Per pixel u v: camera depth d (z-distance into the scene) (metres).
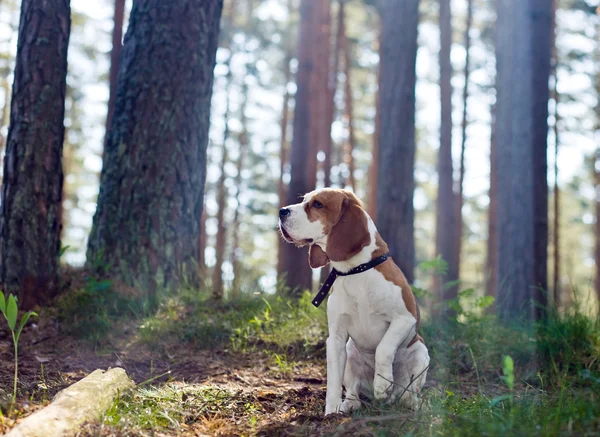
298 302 6.12
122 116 6.36
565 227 28.00
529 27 7.88
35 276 5.48
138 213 6.18
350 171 18.89
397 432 2.92
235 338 5.21
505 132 8.08
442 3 15.15
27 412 3.00
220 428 3.20
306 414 3.48
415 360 3.82
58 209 5.71
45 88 5.55
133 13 6.54
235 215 21.95
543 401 3.21
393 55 8.64
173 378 4.15
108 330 5.11
